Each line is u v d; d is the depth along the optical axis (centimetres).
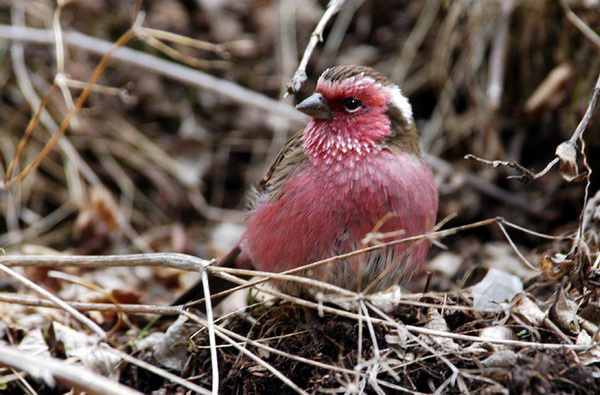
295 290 812
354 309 794
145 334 862
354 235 782
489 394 643
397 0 1396
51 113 1304
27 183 1256
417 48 1348
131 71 1352
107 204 1230
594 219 876
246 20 1416
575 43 1182
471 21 1265
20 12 1315
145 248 1223
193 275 1095
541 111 1200
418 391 695
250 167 1352
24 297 761
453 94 1293
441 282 1061
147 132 1350
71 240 1243
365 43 1386
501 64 1223
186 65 1361
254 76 1373
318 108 810
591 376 652
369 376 678
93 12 1359
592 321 741
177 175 1324
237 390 753
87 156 1314
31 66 1328
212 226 1300
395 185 784
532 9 1220
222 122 1370
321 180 789
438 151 1279
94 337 849
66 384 575
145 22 1373
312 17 1396
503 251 1126
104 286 1009
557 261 748
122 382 800
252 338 785
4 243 1198
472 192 1216
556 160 735
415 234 800
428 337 725
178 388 774
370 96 800
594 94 785
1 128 1286
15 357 581
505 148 1262
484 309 717
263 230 822
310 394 703
